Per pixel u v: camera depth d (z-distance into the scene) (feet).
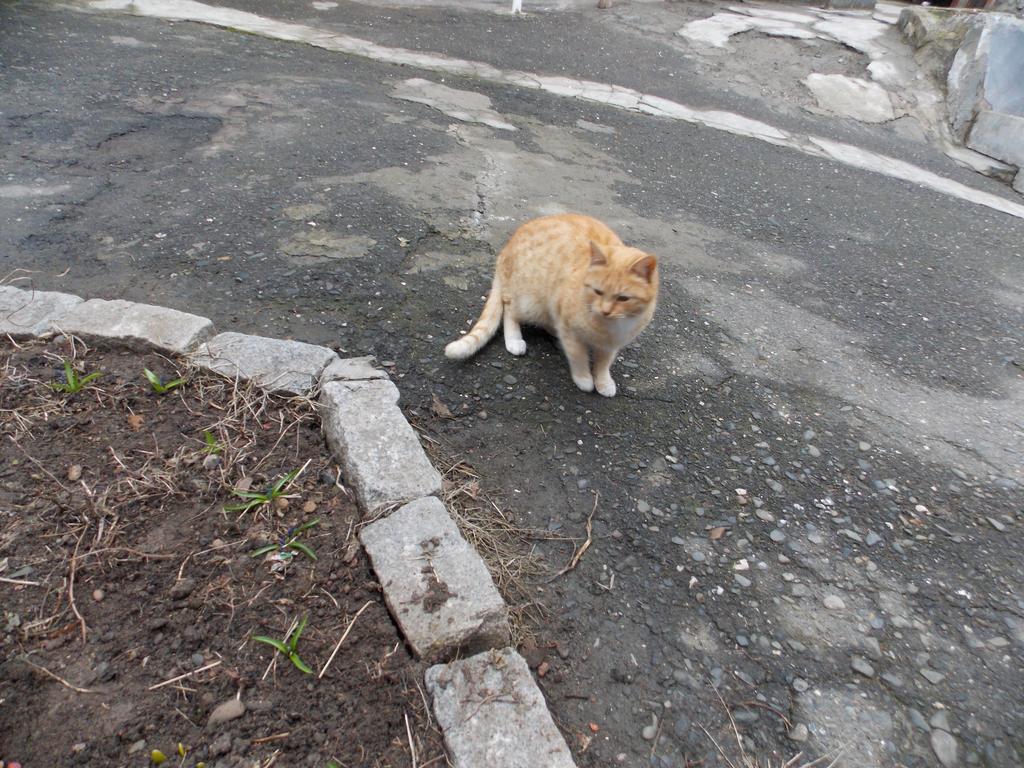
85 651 5.56
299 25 26.84
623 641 6.75
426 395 9.53
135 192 13.35
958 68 28.76
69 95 17.20
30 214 12.02
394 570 6.38
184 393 8.23
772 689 6.48
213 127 16.83
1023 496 9.32
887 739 6.16
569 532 7.88
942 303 14.96
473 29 30.09
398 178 15.84
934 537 8.45
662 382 10.78
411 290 11.78
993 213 21.84
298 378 8.60
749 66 30.42
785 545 8.07
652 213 17.15
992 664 6.94
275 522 6.91
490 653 5.94
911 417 10.80
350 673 5.72
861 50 31.35
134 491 6.90
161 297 10.39
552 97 24.70
